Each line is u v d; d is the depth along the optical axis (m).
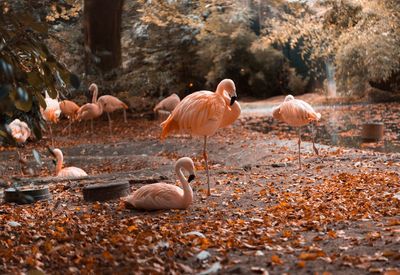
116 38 25.81
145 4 27.80
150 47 33.28
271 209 7.71
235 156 14.48
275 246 5.67
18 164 14.28
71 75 4.54
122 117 26.34
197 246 5.81
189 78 35.88
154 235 6.23
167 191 7.98
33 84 4.64
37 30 4.35
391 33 27.62
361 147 15.94
